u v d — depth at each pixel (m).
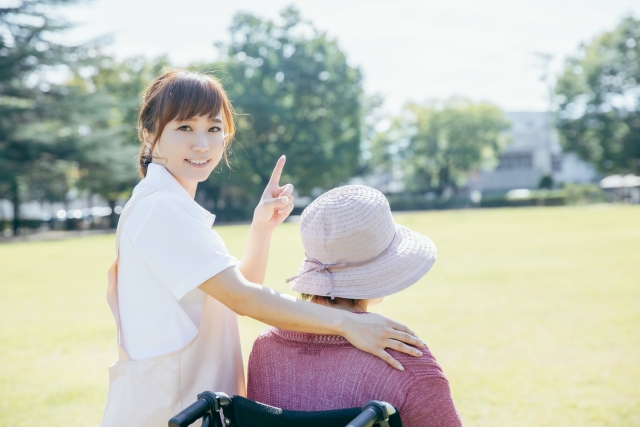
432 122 56.97
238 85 47.69
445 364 5.33
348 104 49.81
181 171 1.75
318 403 1.54
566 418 4.01
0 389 5.07
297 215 47.78
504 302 8.19
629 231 19.36
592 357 5.42
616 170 53.69
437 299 8.52
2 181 32.78
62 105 34.34
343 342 1.56
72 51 34.28
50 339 6.97
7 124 33.22
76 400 4.76
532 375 4.95
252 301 1.54
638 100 51.66
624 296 8.28
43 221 41.50
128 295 1.66
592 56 53.22
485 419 4.03
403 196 58.25
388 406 1.32
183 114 1.69
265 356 1.68
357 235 1.60
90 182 38.19
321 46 49.81
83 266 14.97
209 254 1.57
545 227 23.03
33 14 32.91
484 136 57.97
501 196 54.19
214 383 1.70
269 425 1.42
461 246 16.41
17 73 32.81
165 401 1.60
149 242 1.59
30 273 13.75
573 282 9.69
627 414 4.04
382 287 1.62
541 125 87.44
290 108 48.84
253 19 49.09
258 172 48.03
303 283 1.67
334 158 49.06
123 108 40.16
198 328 1.65
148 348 1.63
